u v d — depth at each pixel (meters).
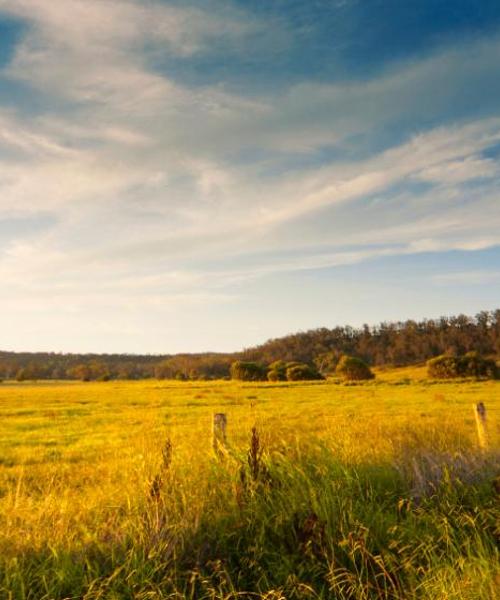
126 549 4.68
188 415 28.36
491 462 6.55
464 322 185.88
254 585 4.44
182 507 5.48
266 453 6.44
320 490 5.48
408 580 4.19
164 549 4.63
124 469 10.00
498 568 4.07
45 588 4.13
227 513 5.30
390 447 7.38
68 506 5.96
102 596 4.07
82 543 4.82
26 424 26.12
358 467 6.23
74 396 55.06
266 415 24.69
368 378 79.38
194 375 150.62
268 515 5.30
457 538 4.79
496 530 4.67
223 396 45.75
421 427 10.99
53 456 15.66
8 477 11.85
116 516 5.40
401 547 4.68
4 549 4.64
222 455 6.64
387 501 5.46
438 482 5.80
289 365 94.06
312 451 6.74
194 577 4.17
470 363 73.06
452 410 27.22
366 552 4.36
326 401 37.88
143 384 93.56
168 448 7.02
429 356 164.62
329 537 4.68
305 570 4.48
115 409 35.28
